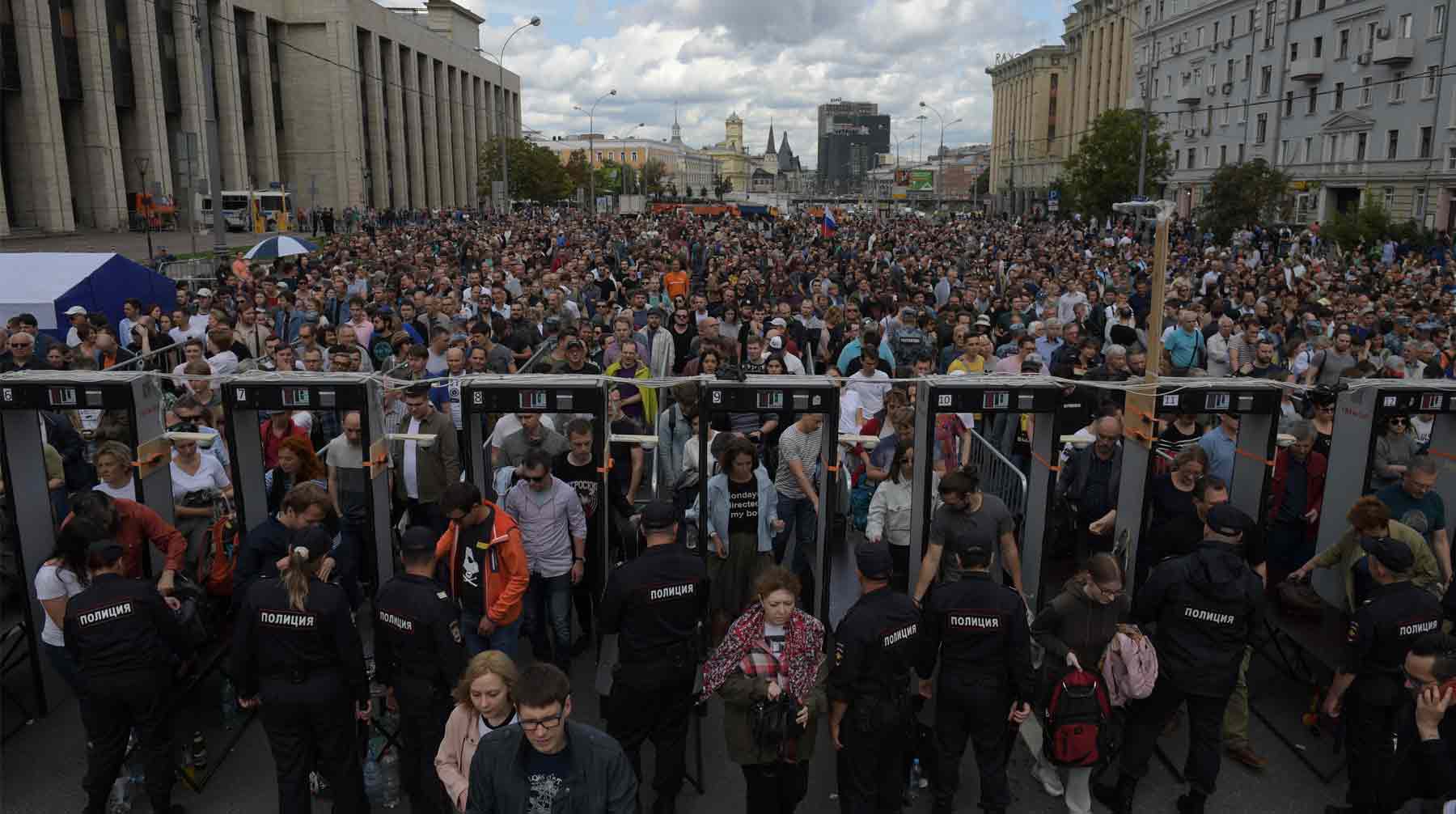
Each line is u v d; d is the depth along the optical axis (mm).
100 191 48844
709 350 10844
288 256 26719
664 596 5504
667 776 5688
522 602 6906
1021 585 6754
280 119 71062
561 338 10734
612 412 8195
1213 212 44281
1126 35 90438
